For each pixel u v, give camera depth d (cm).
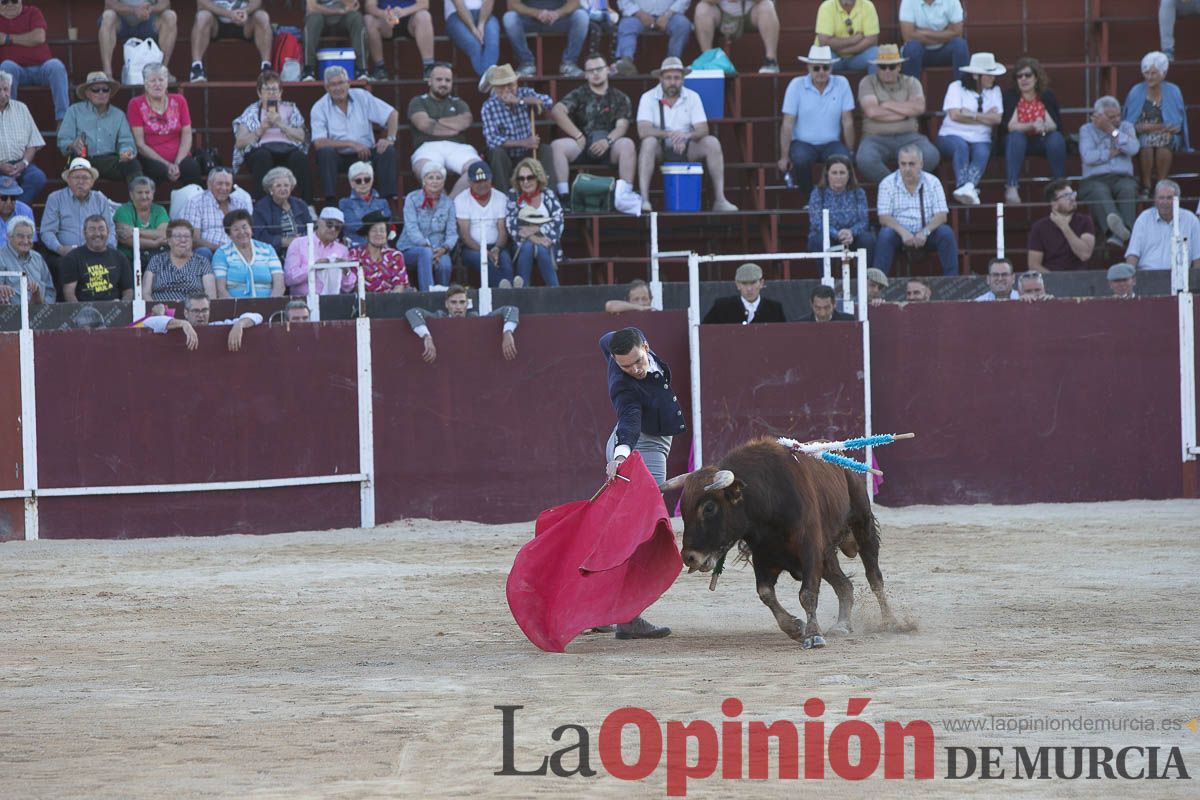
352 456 4100
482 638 2320
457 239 4791
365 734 1595
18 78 5225
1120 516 3994
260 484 4041
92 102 4975
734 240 5597
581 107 5234
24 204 4706
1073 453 4375
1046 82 5381
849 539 2375
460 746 1532
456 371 4134
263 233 4706
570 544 2230
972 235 5666
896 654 2072
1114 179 5291
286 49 5397
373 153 5138
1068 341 4362
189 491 4009
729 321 4278
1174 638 2198
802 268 5647
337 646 2261
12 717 1719
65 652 2245
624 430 2288
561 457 4172
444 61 5850
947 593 2733
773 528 2138
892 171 5250
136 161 4978
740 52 5869
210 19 5431
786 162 5338
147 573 3222
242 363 4034
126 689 1905
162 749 1538
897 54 5241
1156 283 4822
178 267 4434
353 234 4791
